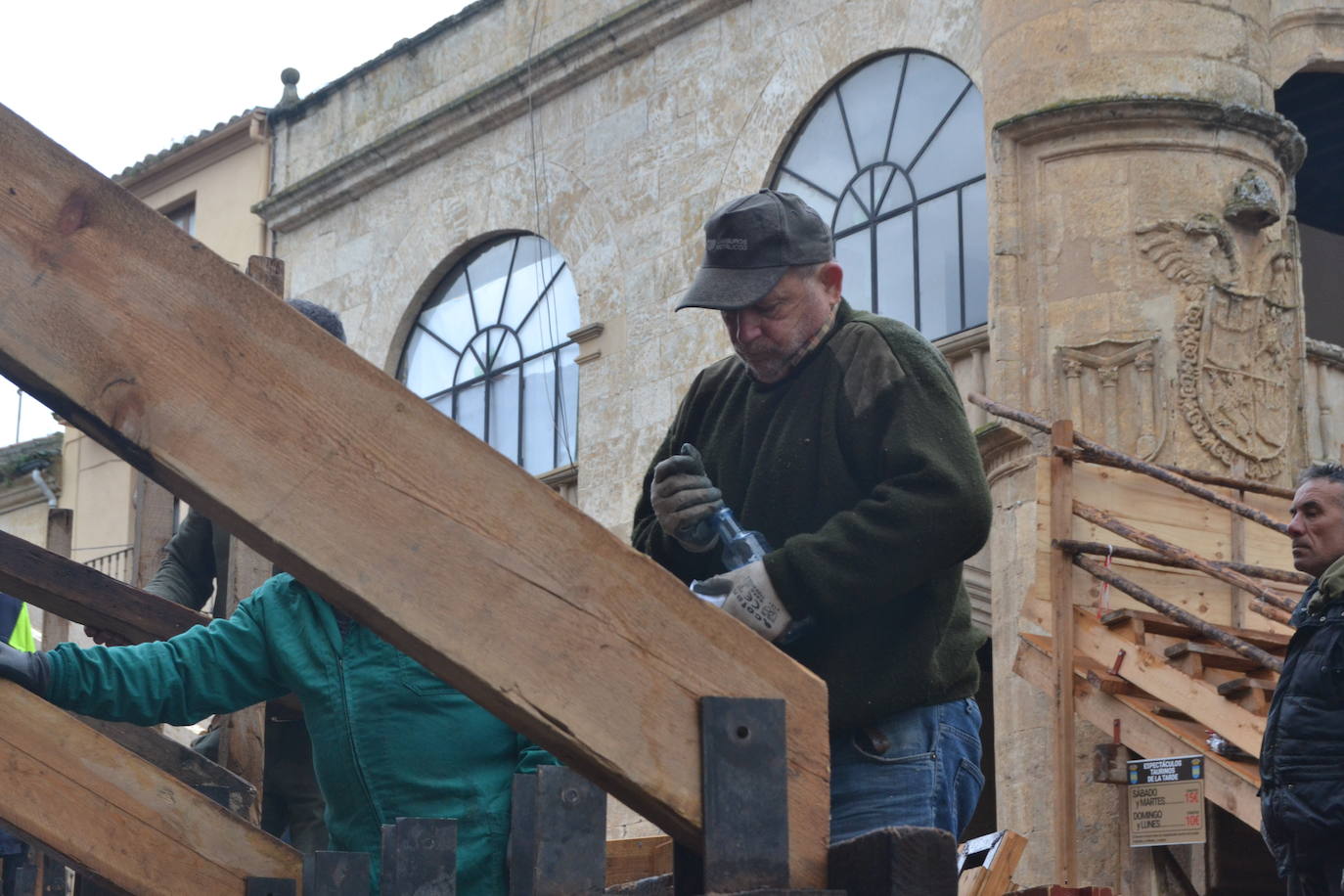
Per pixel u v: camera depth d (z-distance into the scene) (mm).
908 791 3455
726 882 2291
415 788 3477
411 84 18906
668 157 16125
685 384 15586
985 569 12117
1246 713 7938
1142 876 10016
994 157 11844
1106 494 9195
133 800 3934
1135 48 11625
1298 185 18234
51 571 5008
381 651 3543
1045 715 10914
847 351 3586
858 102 14680
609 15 16859
